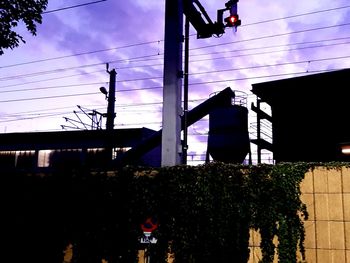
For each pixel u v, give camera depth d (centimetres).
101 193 1023
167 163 1160
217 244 897
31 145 3412
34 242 1062
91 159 3153
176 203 945
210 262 895
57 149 3328
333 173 841
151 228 948
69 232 1034
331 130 1736
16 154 3462
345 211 819
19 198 1097
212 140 2006
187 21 1359
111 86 2639
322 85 1786
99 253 996
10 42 1070
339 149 1695
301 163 871
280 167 882
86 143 3206
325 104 1777
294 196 859
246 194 895
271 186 880
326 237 824
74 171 1059
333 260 809
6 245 1085
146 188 981
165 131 1187
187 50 1334
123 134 3083
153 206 966
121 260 973
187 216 930
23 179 1102
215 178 924
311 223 841
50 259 1038
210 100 2112
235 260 879
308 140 1783
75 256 1016
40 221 1066
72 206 1044
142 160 2869
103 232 1002
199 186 934
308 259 830
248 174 902
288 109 1869
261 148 2328
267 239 864
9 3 1052
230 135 1970
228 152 1955
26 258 1060
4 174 1121
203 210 920
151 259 943
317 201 844
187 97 1298
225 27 1377
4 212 1102
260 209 880
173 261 924
